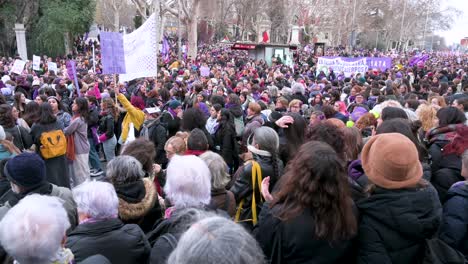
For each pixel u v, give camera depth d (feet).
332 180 6.87
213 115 22.12
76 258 7.38
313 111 20.13
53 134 18.12
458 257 7.22
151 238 8.39
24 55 94.79
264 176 10.89
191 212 7.67
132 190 9.49
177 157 9.04
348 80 49.57
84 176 21.34
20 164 9.45
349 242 7.10
